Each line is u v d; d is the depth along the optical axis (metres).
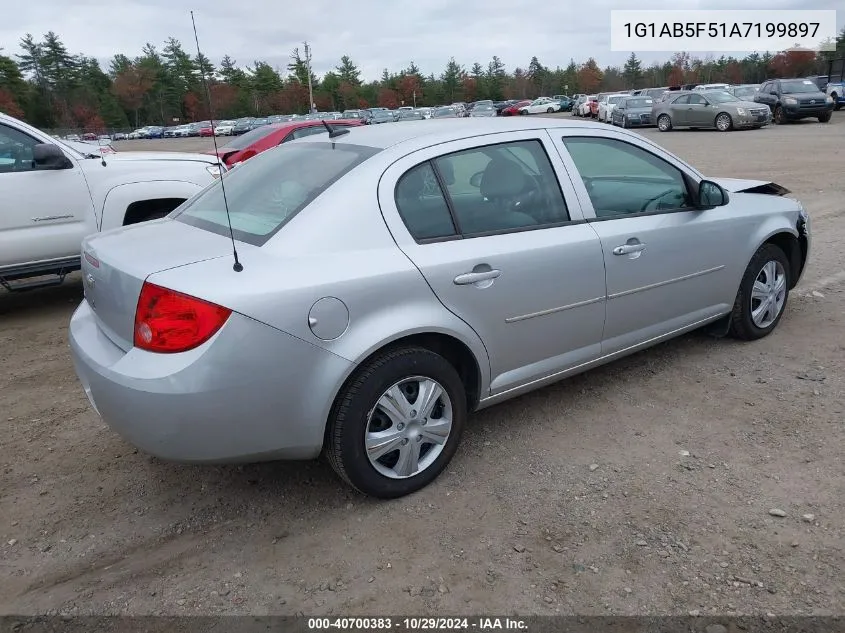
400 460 3.08
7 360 5.09
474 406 3.41
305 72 77.94
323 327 2.74
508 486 3.21
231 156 10.69
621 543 2.78
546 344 3.54
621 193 3.90
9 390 4.53
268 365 2.65
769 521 2.88
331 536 2.91
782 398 3.95
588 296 3.63
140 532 2.99
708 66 87.00
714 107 24.09
